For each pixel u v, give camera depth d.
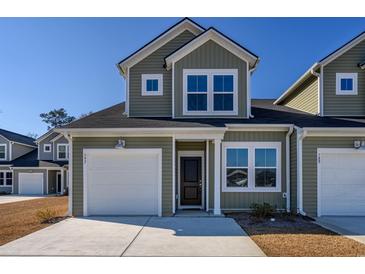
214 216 11.09
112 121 12.40
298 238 7.85
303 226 9.40
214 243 7.40
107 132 11.45
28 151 36.00
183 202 13.36
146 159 11.59
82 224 9.86
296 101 16.11
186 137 11.43
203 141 13.28
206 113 12.75
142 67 13.41
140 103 13.27
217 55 12.85
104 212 11.54
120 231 8.77
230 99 12.80
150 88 13.33
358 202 11.32
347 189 11.33
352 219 10.62
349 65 13.28
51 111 59.91
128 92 13.34
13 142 33.22
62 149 32.12
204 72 12.82
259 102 18.75
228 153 12.04
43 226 9.68
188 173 13.43
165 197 11.41
